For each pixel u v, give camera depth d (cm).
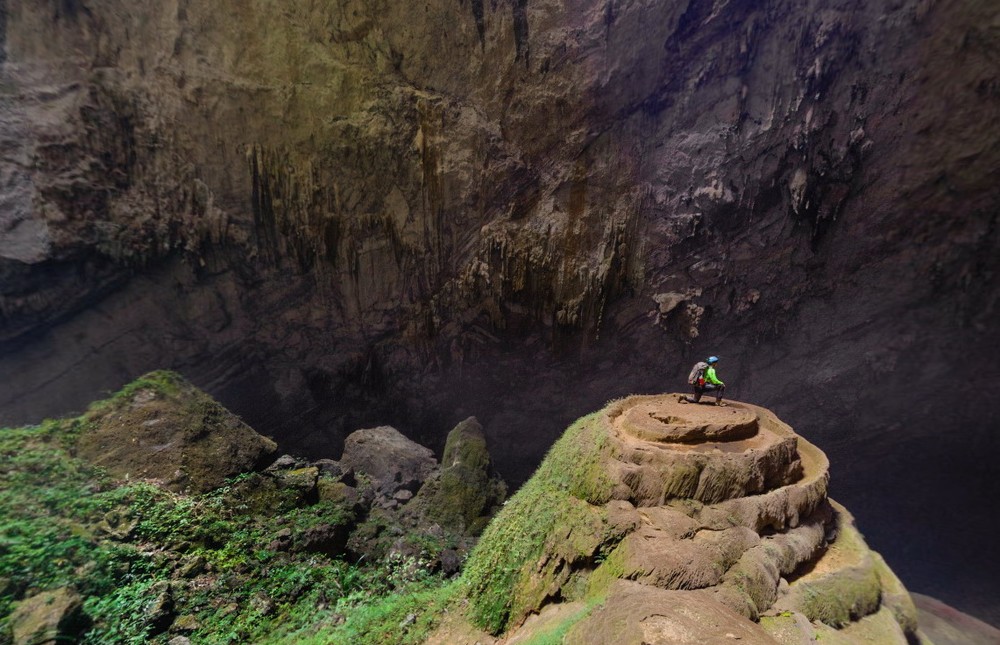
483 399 1897
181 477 882
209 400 1030
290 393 1697
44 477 749
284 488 982
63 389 1403
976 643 1070
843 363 1770
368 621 641
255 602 702
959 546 1545
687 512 502
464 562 920
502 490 1278
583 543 505
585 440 652
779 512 511
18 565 580
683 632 305
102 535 699
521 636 480
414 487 1310
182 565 719
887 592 532
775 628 397
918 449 1772
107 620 577
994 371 1619
